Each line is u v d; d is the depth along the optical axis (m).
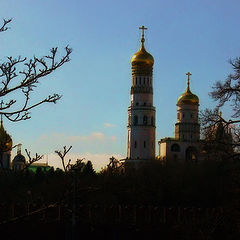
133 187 67.62
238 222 39.19
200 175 57.50
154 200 74.31
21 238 36.50
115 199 55.91
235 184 42.53
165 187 75.12
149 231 50.06
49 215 33.59
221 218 40.16
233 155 40.84
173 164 89.69
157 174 81.31
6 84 17.80
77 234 41.91
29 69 18.19
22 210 23.88
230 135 42.12
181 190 69.69
